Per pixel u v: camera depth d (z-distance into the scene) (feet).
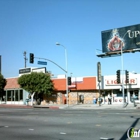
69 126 45.93
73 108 120.67
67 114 74.64
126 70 123.85
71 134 37.37
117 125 45.44
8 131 41.81
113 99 144.46
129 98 139.74
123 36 168.14
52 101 167.12
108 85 144.15
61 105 145.18
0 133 39.81
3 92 202.39
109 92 147.64
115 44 172.55
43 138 34.83
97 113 76.23
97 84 147.95
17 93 188.75
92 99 152.56
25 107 141.59
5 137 36.17
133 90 138.82
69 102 160.66
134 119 54.70
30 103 172.86
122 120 53.21
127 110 94.32
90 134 36.91
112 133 37.29
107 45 176.76
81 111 90.33
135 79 135.95
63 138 34.37
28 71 185.88
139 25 162.61
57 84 164.25
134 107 113.80
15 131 41.68
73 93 160.15
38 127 45.91
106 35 177.88
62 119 59.00
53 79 166.50
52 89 163.63
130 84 137.69
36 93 169.37
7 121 57.57
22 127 46.52
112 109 105.70
